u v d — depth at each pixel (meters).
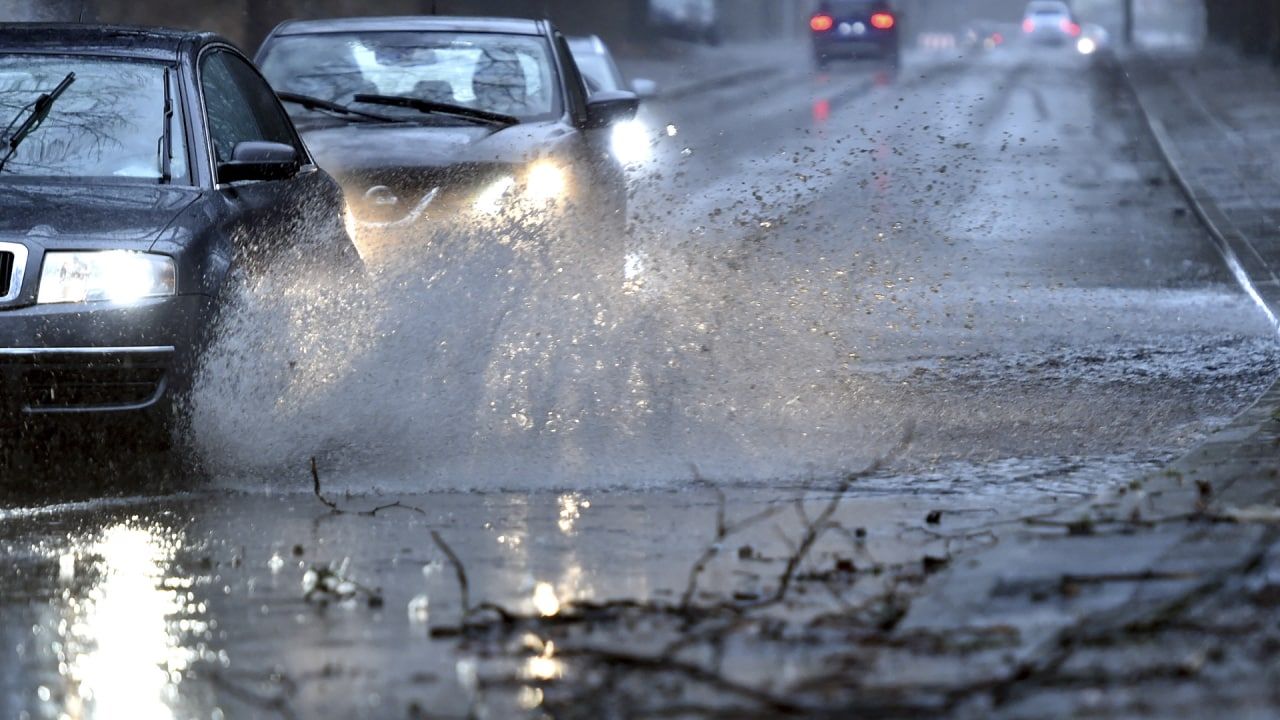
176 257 20.31
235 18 89.81
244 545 16.05
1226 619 11.41
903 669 10.67
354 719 10.22
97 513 18.06
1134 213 53.06
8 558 15.77
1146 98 106.19
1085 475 19.33
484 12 123.12
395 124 31.83
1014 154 71.44
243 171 22.64
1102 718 9.65
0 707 10.78
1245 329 31.48
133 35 24.06
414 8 106.81
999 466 19.92
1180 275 39.84
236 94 24.91
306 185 25.14
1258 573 12.59
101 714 10.60
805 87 124.38
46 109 22.64
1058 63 160.50
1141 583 12.50
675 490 18.62
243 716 10.45
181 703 10.75
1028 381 25.44
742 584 13.52
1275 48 139.12
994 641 11.21
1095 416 23.00
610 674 10.83
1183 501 15.66
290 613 13.13
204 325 20.41
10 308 19.64
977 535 15.41
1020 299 33.91
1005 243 43.25
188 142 22.48
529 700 10.41
